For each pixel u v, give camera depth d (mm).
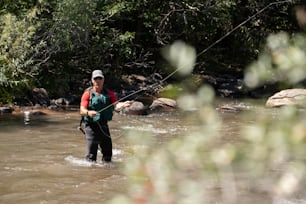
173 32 28875
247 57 31859
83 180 9898
